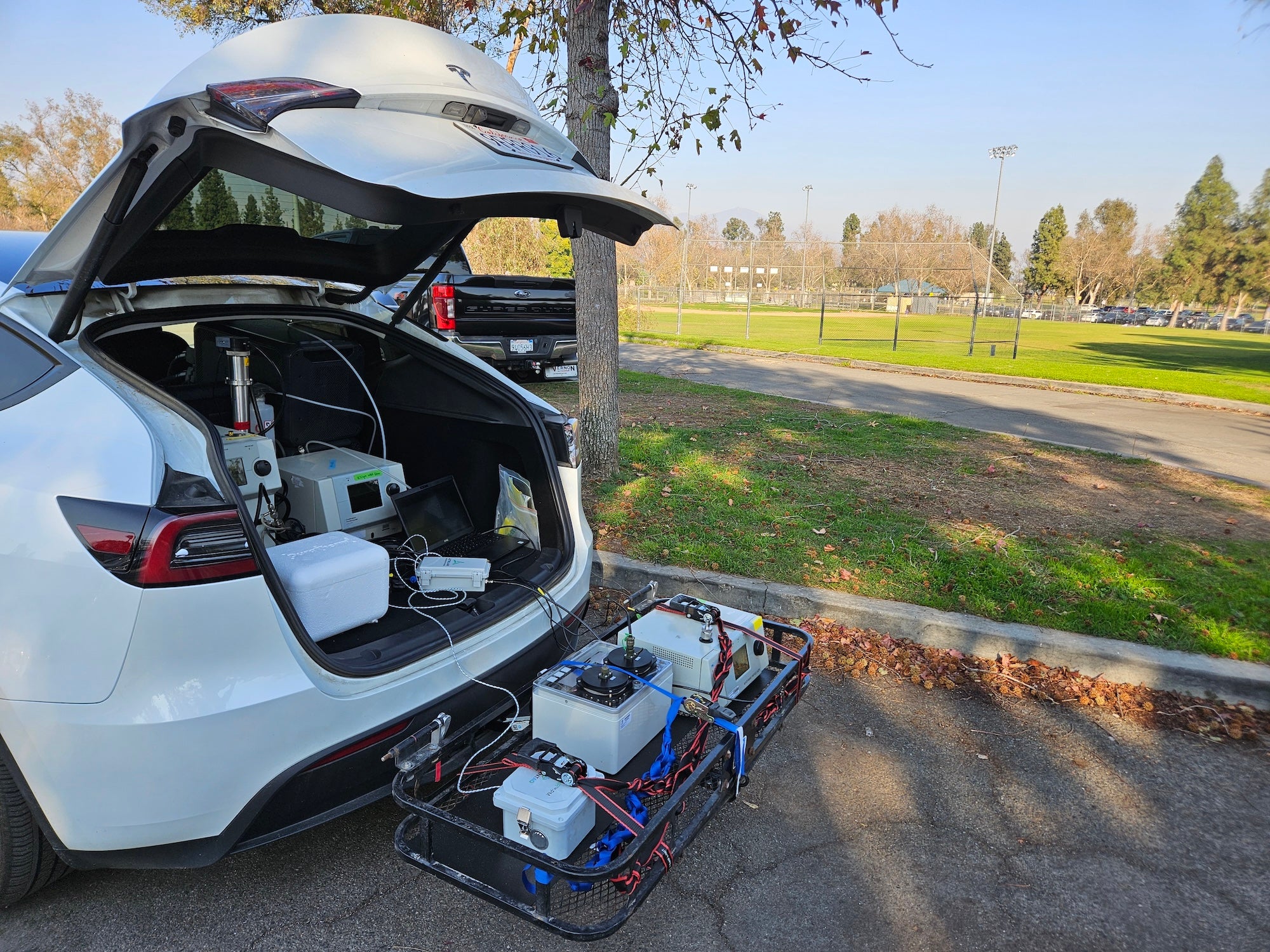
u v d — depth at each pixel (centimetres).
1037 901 248
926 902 247
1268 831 284
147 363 345
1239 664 374
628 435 804
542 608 286
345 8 1091
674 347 2103
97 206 221
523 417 331
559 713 240
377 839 270
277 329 377
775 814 287
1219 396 1308
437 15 706
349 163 196
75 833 203
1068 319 7362
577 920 227
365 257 332
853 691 371
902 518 570
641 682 246
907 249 2320
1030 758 324
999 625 408
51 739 196
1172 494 670
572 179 241
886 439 849
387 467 343
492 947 225
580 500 332
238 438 301
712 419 934
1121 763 322
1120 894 252
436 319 878
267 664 208
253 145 206
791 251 2512
